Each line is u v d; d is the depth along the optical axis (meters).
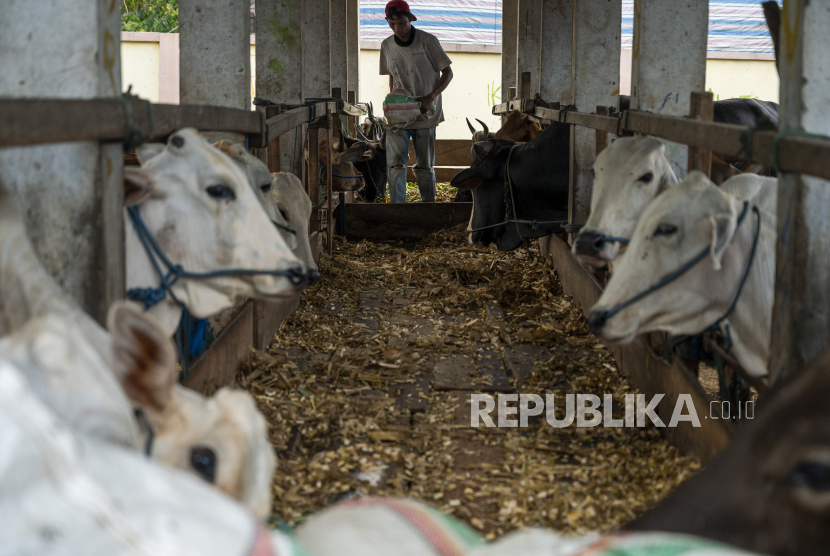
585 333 5.41
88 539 0.81
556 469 3.41
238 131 4.25
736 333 3.12
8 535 0.81
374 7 15.63
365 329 5.68
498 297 6.39
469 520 2.98
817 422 1.08
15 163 2.39
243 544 0.83
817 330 2.58
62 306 1.81
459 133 15.59
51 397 1.23
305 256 4.79
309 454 3.60
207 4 4.71
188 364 3.45
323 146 7.98
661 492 3.08
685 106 4.65
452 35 15.95
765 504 1.12
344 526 1.01
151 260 2.97
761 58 15.82
